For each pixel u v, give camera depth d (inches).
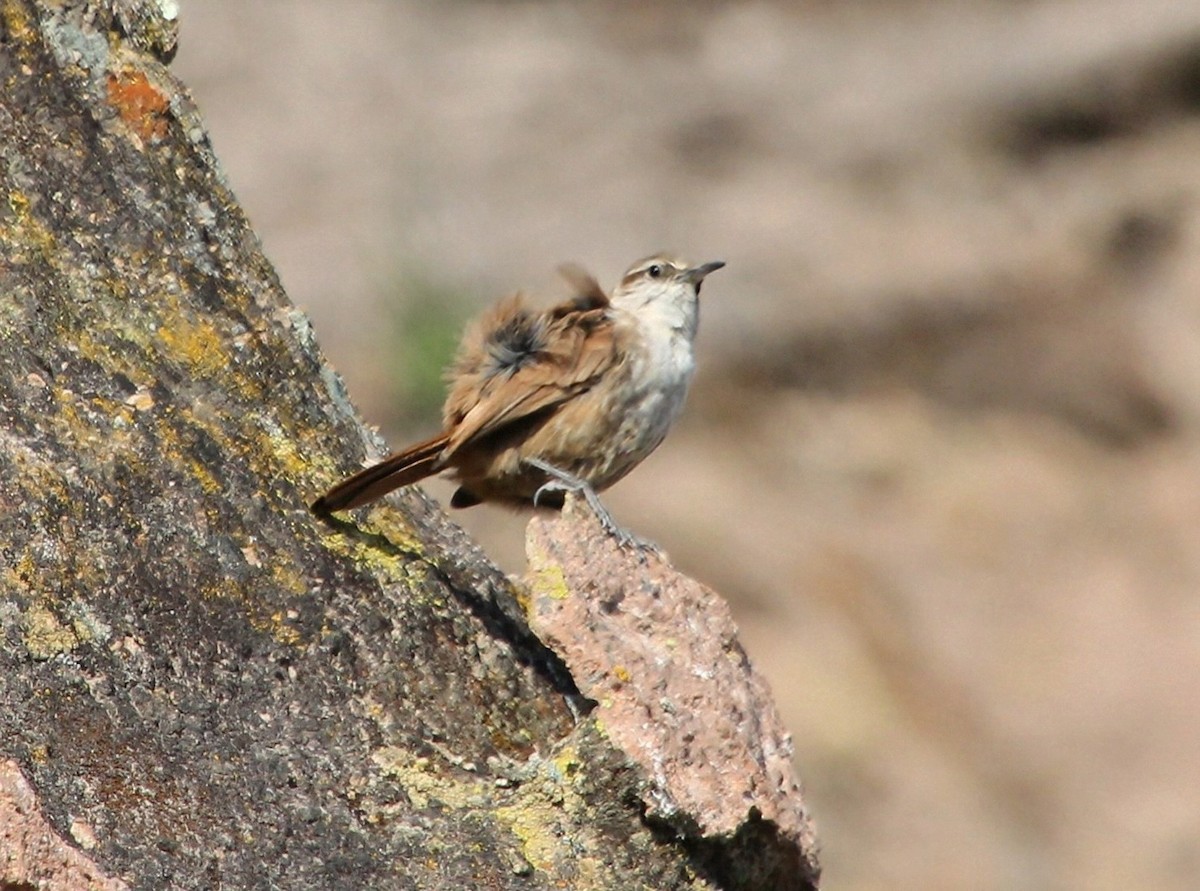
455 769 210.8
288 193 784.3
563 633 213.5
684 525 717.3
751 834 213.5
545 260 774.5
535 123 844.6
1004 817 670.5
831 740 666.8
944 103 876.0
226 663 208.8
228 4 866.8
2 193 234.7
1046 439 797.2
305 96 825.5
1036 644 729.0
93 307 232.5
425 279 735.1
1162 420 815.1
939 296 813.9
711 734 213.6
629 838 207.9
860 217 837.8
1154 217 848.9
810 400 793.6
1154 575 757.9
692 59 896.9
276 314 248.7
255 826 191.3
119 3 256.8
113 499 215.2
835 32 917.2
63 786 183.5
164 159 249.1
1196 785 689.0
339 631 219.0
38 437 215.9
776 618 702.5
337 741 207.2
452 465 272.7
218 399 235.0
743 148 856.3
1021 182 867.4
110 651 201.2
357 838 195.9
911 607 724.0
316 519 230.7
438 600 230.5
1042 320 823.1
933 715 695.1
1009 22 909.2
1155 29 875.4
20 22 245.6
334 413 247.9
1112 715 705.0
